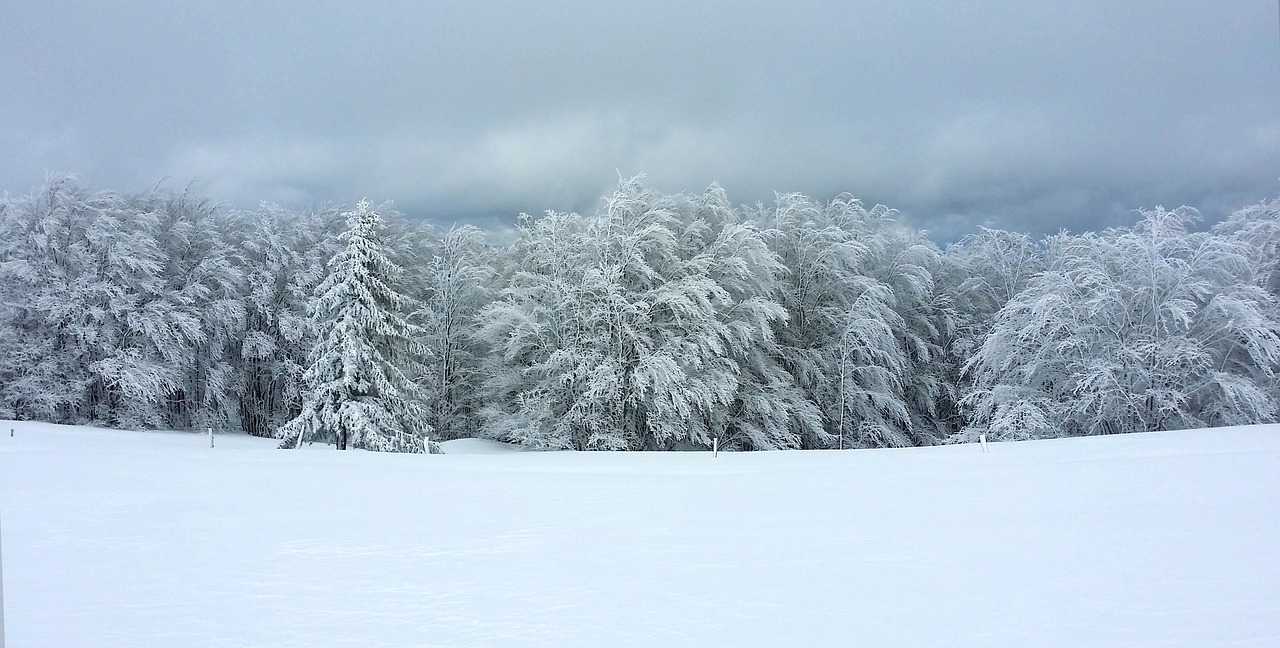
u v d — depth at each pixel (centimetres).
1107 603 608
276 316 4859
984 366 4169
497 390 4219
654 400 3622
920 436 4797
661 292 3822
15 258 4184
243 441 4016
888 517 1091
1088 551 797
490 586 749
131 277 4381
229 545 996
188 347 4550
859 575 742
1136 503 1105
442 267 4688
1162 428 3716
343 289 3309
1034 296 4091
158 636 613
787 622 601
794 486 1569
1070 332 3872
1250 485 1248
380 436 3209
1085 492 1262
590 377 3653
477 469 2186
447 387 4572
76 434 3447
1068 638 529
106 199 4444
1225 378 3556
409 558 892
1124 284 3803
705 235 4350
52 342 4181
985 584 685
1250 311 3512
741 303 3978
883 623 586
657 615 633
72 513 1303
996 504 1171
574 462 2467
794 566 795
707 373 3872
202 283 4744
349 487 1678
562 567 826
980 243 5191
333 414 3228
